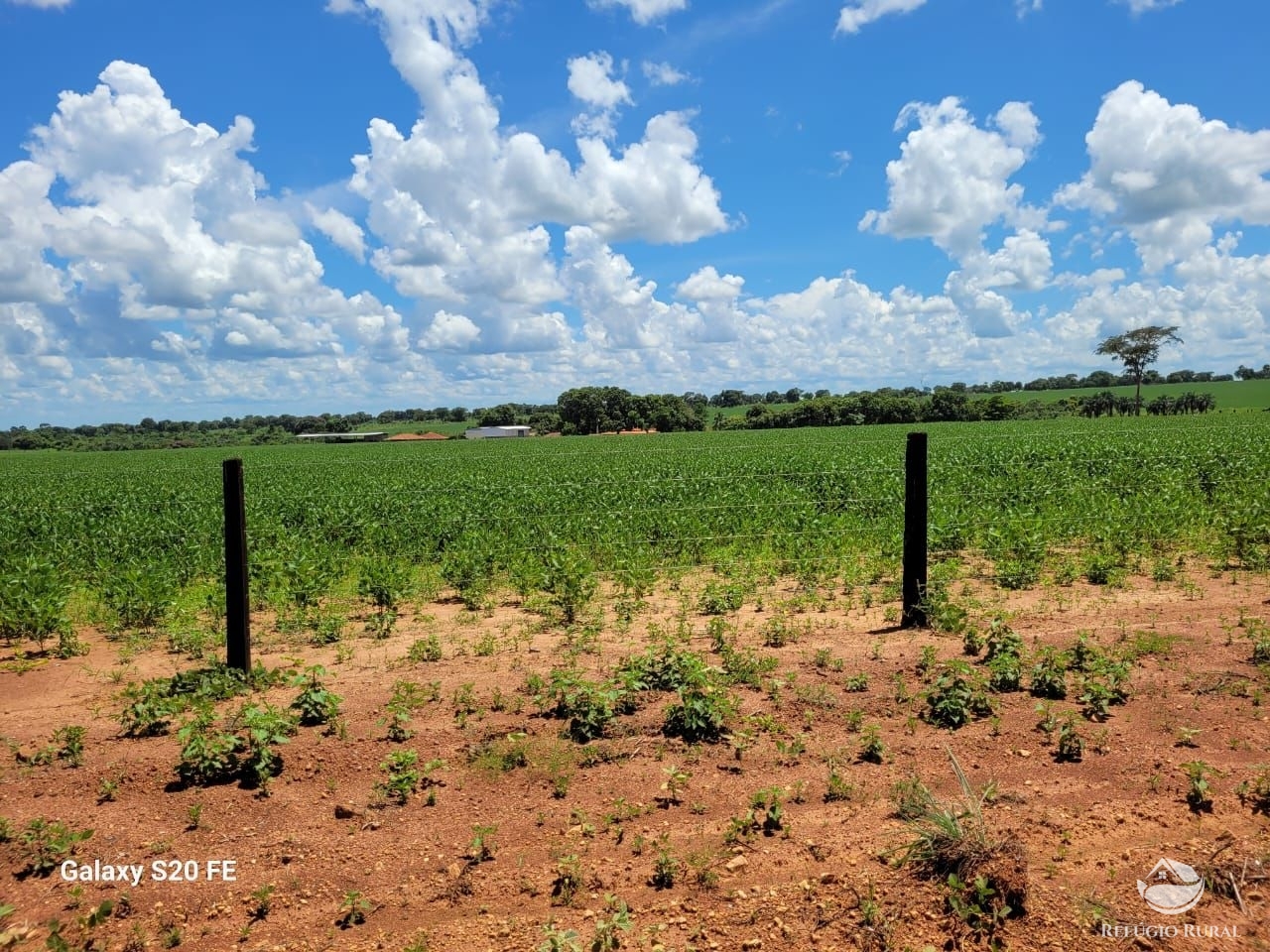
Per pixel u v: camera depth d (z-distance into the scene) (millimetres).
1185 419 53781
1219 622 7496
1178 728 5250
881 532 13008
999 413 87188
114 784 4914
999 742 5180
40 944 3574
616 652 7488
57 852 4176
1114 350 81812
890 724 5508
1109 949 3279
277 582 10133
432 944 3480
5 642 9094
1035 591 9609
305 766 5117
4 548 14602
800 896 3668
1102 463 21781
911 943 3355
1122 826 4156
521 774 5000
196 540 14609
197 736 5012
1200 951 3242
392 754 5066
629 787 4797
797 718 5668
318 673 5996
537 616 9539
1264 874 3693
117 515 20797
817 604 9250
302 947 3514
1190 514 13109
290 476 30984
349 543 15586
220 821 4547
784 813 4426
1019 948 3314
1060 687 5797
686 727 5375
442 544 14773
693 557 12773
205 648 8352
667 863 3869
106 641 9109
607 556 12547
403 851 4227
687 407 104188
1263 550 10773
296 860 4172
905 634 7598
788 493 18000
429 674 6875
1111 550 11500
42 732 5789
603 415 103812
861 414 91438
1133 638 7062
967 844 3746
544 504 18078
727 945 3406
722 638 7535
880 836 4137
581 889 3834
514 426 109062
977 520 13438
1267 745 4973
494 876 3975
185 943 3562
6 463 59688
